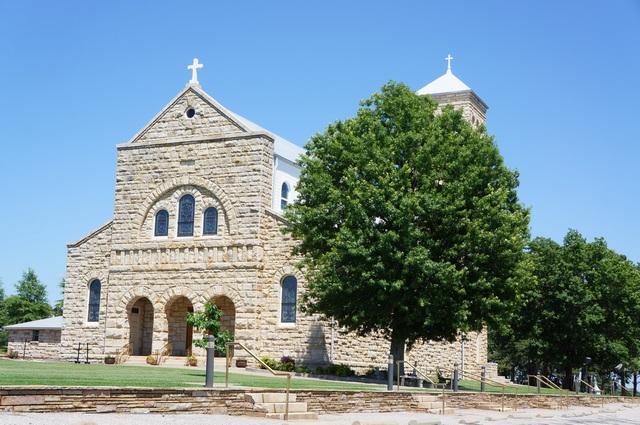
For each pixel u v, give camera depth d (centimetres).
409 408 3306
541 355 8069
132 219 5688
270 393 2603
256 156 5406
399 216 4253
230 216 5400
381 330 5241
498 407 4091
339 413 2894
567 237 8025
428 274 4197
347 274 4394
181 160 5616
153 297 5522
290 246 5278
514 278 4481
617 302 7900
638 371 9656
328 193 4566
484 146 4631
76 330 5822
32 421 1781
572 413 4303
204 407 2388
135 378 2856
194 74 5756
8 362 3859
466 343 6594
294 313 5247
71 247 5944
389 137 4600
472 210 4422
